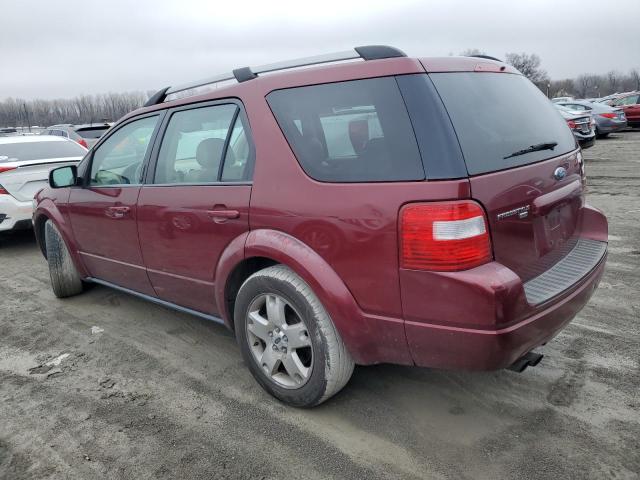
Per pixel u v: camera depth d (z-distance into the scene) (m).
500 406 2.78
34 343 3.94
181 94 3.42
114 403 3.03
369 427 2.66
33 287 5.35
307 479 2.33
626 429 2.53
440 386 3.00
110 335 4.00
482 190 2.13
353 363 2.61
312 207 2.45
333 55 2.57
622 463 2.31
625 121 18.80
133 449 2.60
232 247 2.83
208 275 3.11
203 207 2.99
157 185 3.38
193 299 3.34
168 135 3.37
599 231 3.07
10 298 5.03
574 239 2.95
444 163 2.11
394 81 2.30
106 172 3.94
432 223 2.08
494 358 2.10
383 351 2.39
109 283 4.26
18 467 2.51
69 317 4.42
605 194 8.57
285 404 2.89
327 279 2.41
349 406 2.85
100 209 3.87
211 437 2.66
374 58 2.42
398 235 2.17
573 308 2.45
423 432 2.60
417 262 2.13
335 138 2.43
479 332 2.07
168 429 2.74
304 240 2.50
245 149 2.82
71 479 2.41
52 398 3.12
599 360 3.19
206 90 3.19
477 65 2.58
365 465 2.39
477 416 2.70
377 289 2.28
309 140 2.54
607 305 4.00
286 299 2.64
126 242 3.70
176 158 3.29
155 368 3.43
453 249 2.07
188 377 3.29
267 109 2.72
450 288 2.08
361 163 2.32
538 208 2.45
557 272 2.59
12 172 6.63
